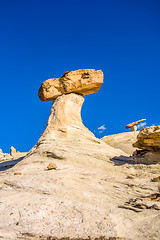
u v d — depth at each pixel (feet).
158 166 67.87
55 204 30.19
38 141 94.68
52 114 105.19
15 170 60.23
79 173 57.26
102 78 112.06
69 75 110.42
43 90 111.86
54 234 23.03
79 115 106.83
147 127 78.89
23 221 25.22
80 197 36.81
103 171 65.10
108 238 22.54
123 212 30.01
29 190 39.22
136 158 77.30
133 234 23.67
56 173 53.93
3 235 21.75
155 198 37.99
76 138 88.99
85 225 24.90
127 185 50.70
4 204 29.58
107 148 87.56
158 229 23.75
